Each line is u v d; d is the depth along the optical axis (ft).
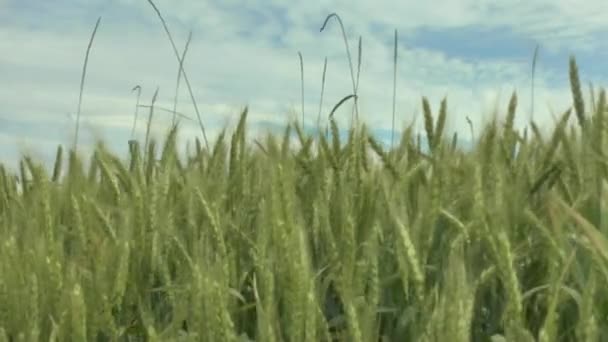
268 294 6.44
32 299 7.20
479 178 7.49
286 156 8.26
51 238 7.79
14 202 12.71
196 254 7.78
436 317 5.73
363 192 8.83
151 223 8.63
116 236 8.85
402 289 7.70
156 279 8.88
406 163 10.58
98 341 7.84
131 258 8.24
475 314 7.64
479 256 7.82
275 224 6.86
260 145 10.96
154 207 8.84
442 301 5.62
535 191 9.02
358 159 10.09
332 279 8.10
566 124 9.21
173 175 11.32
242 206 10.79
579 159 8.88
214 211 8.46
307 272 6.14
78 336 6.68
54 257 7.66
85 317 6.89
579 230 7.33
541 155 9.76
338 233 8.78
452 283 5.60
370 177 9.58
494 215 7.24
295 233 6.30
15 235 9.80
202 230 9.15
